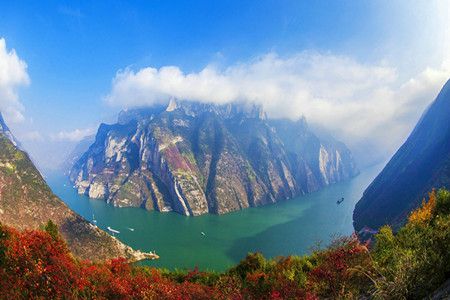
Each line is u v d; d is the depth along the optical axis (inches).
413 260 559.2
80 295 802.8
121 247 6609.3
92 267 975.6
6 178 6496.1
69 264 882.1
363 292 695.7
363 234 6545.3
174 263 6446.9
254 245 7854.3
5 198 6141.7
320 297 815.1
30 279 773.9
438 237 614.5
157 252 7308.1
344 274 778.2
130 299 869.2
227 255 7091.5
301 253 6929.1
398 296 529.0
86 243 6210.6
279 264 1460.4
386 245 924.6
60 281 793.6
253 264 1534.2
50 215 6451.8
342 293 693.9
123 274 1071.0
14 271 785.6
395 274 566.9
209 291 1037.2
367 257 817.5
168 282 1082.1
